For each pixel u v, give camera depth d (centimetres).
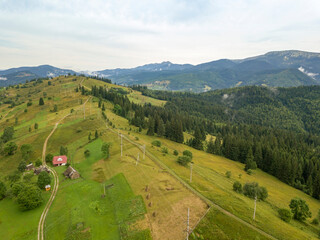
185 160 9562
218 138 17688
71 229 5350
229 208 5631
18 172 9700
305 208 6638
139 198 6256
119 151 10600
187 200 6028
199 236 4678
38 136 13875
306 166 13138
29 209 6481
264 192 7806
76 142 13012
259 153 14362
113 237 4938
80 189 7538
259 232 4766
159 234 4831
